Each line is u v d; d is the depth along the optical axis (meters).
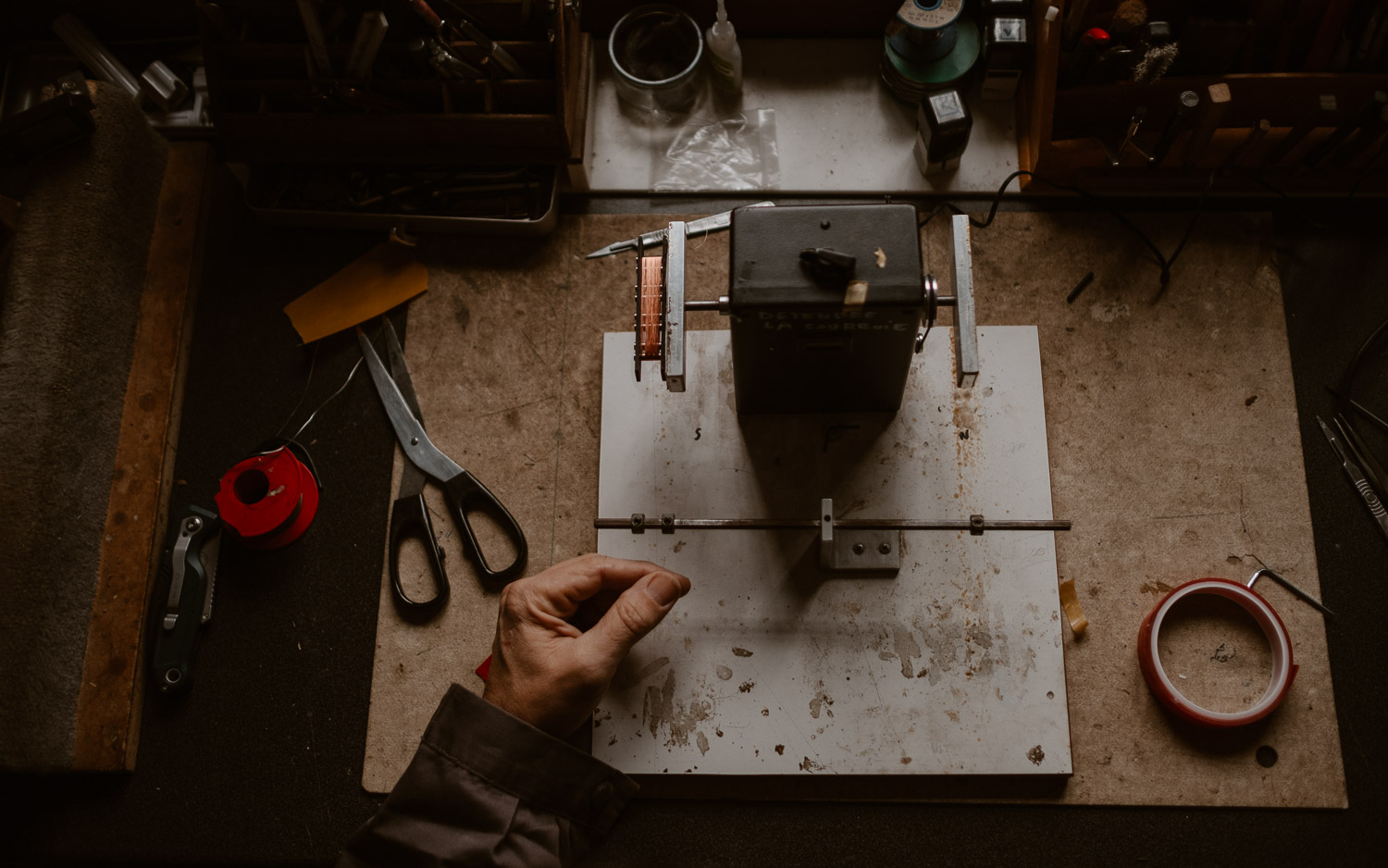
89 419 1.34
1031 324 1.39
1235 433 1.34
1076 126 1.45
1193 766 1.22
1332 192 1.43
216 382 1.43
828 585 1.27
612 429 1.34
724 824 1.23
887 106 1.51
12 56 1.56
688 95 1.51
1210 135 1.33
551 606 1.14
